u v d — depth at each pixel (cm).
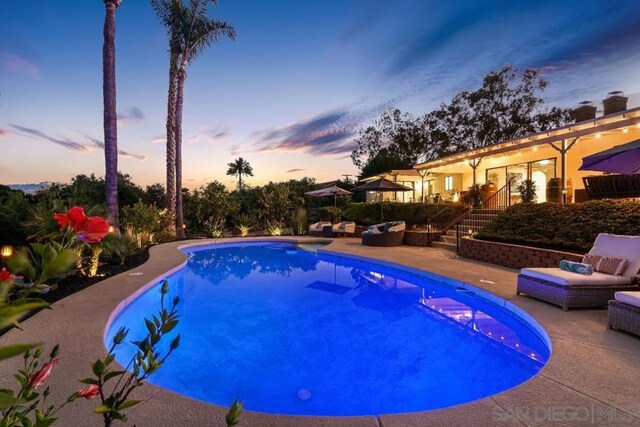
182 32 1678
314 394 373
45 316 505
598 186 948
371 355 463
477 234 1095
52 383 314
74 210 92
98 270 853
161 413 270
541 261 813
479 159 1605
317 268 1084
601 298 542
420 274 877
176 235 1711
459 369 423
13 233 801
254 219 2073
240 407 92
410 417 268
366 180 2686
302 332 547
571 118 2698
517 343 497
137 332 540
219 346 492
